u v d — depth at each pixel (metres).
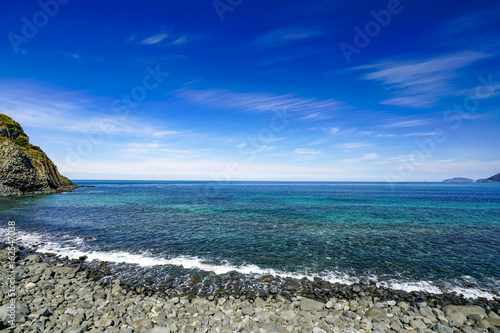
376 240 23.25
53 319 9.30
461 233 26.30
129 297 11.86
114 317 9.69
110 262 16.89
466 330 9.41
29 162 73.06
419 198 71.50
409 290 13.52
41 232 25.28
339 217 35.31
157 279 14.23
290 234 25.17
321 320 9.95
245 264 16.89
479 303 12.27
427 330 9.38
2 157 63.16
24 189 68.81
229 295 12.47
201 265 16.55
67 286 12.68
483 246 21.70
